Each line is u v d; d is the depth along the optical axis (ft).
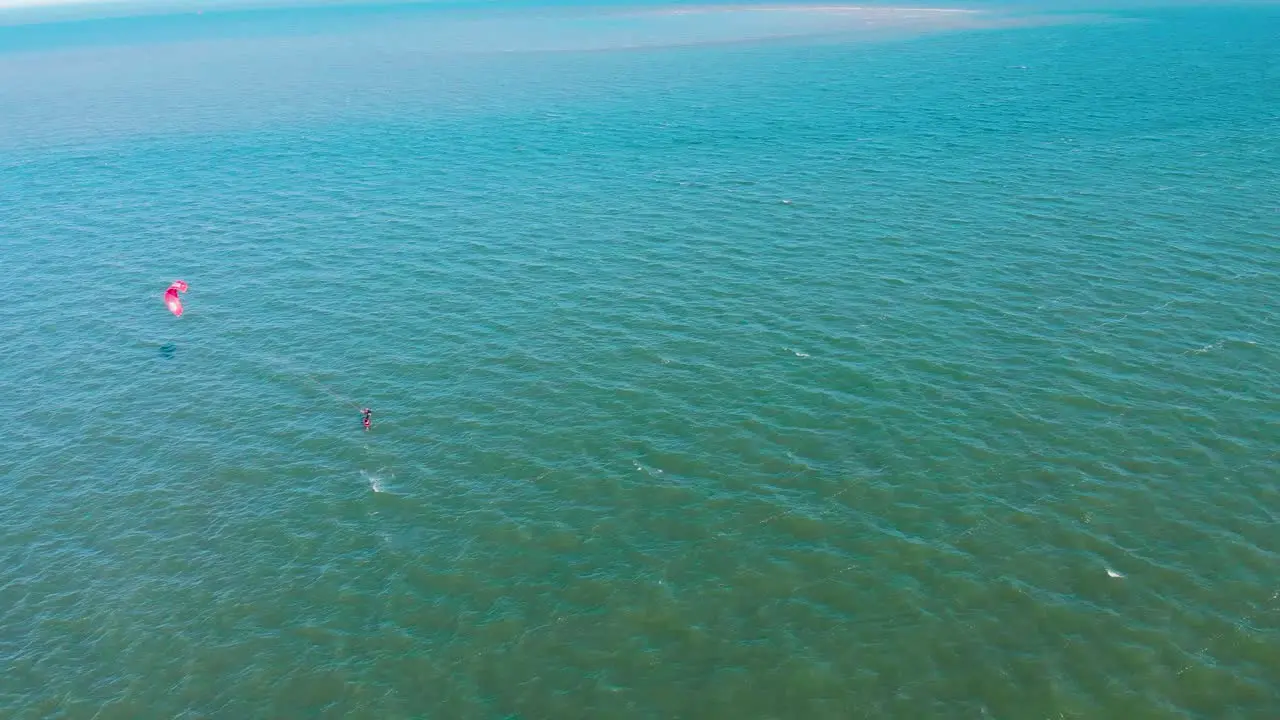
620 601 138.10
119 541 156.04
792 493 158.40
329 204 314.55
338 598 141.59
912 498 155.74
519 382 195.52
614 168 340.18
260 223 298.97
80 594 145.18
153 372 208.44
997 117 390.01
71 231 300.20
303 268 260.01
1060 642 127.44
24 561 152.56
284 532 155.94
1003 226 262.47
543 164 350.02
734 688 123.54
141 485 169.68
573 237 272.10
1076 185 294.05
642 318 219.82
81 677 130.41
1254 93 411.54
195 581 146.51
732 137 378.12
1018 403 178.81
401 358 207.82
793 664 126.52
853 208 284.00
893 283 230.48
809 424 176.24
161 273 261.65
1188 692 119.24
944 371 190.70
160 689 127.95
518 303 230.89
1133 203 274.77
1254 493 152.35
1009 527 148.25
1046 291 221.46
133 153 397.19
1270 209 263.70
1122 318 206.80
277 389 198.49
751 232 268.82
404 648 132.05
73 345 222.69
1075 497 153.79
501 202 307.17
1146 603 132.67
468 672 127.75
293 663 130.72
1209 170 302.04
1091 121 374.63
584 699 123.03
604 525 153.28
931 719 117.91
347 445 177.68
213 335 223.71
